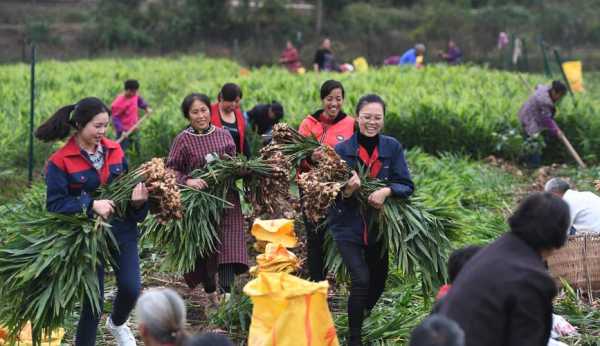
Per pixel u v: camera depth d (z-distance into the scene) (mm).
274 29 54406
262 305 6648
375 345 7887
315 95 21547
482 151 18406
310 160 8508
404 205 7914
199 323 8742
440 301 5191
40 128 7078
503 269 4914
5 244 7430
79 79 30797
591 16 53781
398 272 9344
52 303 7160
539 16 53094
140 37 53500
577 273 9250
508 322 4887
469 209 13469
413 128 18500
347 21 55156
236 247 8617
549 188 10000
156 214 7359
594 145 18094
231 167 8492
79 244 7145
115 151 7383
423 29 52062
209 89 23922
